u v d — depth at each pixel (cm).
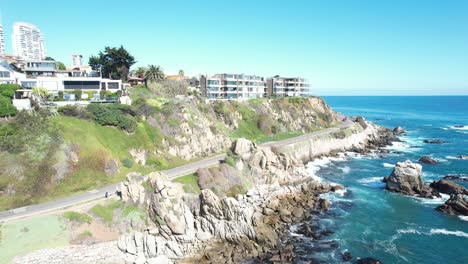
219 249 4497
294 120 12012
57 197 4953
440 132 15150
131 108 7200
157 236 4512
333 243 4659
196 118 8169
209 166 6462
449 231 5009
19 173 4912
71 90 7650
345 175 7900
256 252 4419
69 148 5550
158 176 5000
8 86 6438
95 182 5491
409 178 6600
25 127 5503
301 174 7025
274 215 5378
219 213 4831
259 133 10275
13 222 4081
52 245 3959
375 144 11950
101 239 4231
